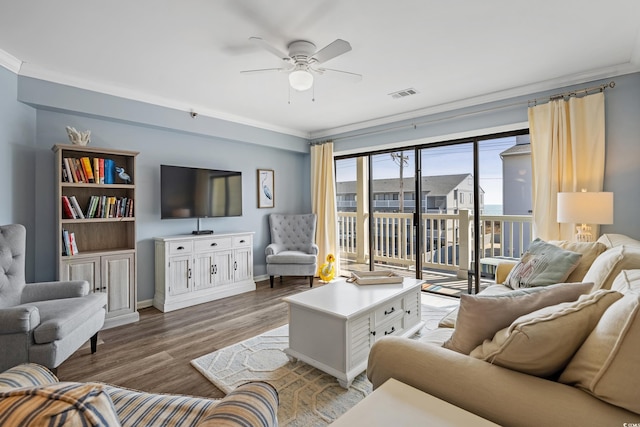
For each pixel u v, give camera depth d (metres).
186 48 2.43
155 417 1.02
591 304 0.95
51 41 2.32
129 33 2.21
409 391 0.96
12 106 2.65
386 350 1.14
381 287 2.60
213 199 4.18
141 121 3.42
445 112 3.85
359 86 3.23
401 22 2.09
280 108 3.97
